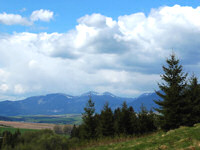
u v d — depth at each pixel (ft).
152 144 66.80
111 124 156.56
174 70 100.12
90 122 158.40
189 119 92.63
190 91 102.94
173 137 69.62
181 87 99.14
